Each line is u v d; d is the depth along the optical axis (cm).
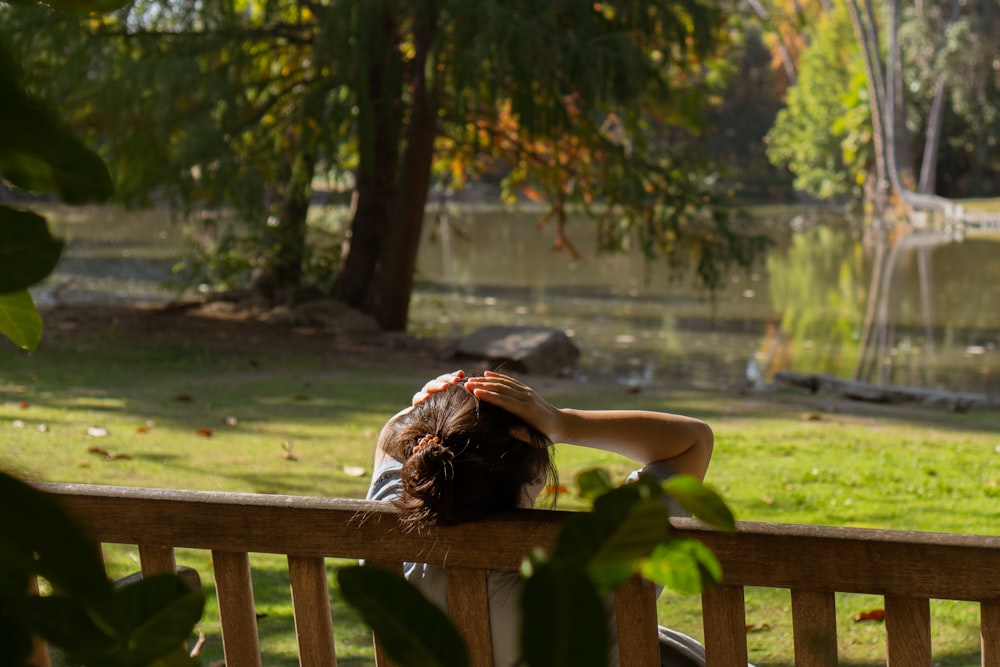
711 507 61
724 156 1789
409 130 1636
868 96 5697
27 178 50
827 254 3559
